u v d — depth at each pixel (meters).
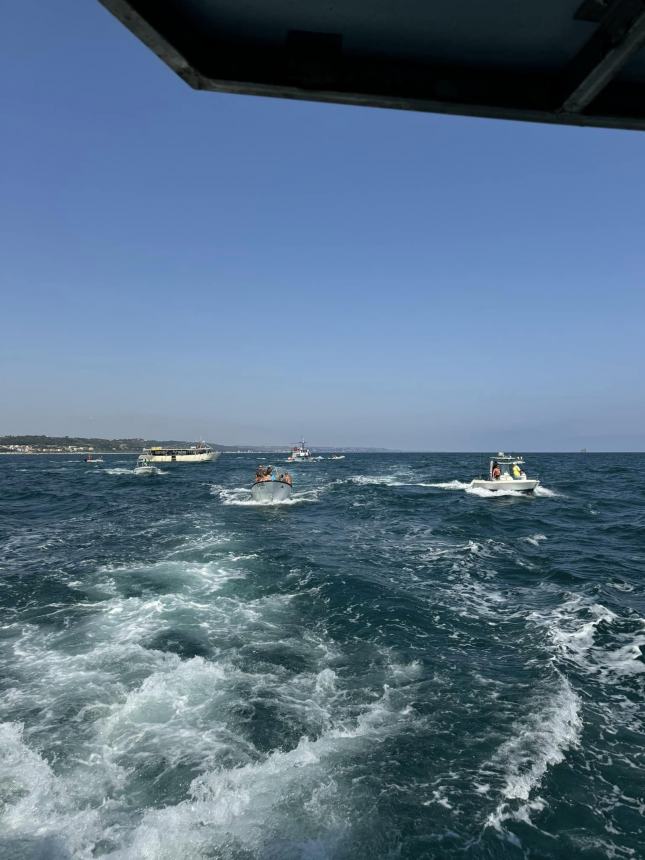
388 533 22.92
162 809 5.71
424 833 5.39
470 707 7.74
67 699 8.01
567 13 2.13
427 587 14.08
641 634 10.42
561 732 7.07
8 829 5.45
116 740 6.95
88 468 101.88
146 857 5.09
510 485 38.25
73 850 5.18
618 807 5.73
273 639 10.34
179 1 2.09
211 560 16.94
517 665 9.20
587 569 16.09
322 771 6.32
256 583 14.25
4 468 102.25
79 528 25.06
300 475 67.69
